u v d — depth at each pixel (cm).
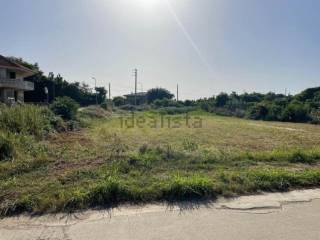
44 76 5666
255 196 474
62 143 1166
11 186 497
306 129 2495
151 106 6619
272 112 4212
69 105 2359
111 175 556
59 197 445
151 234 345
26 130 1111
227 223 374
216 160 691
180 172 588
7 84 3609
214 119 3909
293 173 564
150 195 463
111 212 413
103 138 1435
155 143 1259
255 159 715
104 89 7006
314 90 5169
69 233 351
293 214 403
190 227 363
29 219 394
